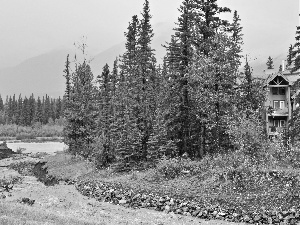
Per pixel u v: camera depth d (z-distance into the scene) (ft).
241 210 90.84
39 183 137.08
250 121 122.83
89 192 117.80
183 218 88.33
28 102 605.73
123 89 177.99
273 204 91.86
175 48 142.20
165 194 105.81
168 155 139.74
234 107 138.82
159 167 125.18
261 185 100.73
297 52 128.67
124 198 106.93
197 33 140.67
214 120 132.57
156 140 140.97
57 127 534.78
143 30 157.48
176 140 141.69
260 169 107.76
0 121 631.56
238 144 120.26
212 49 137.18
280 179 101.55
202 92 134.82
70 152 212.02
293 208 88.38
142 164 142.92
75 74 208.13
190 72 132.87
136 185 117.50
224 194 100.32
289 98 208.03
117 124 161.48
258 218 85.56
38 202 93.61
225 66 130.41
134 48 184.24
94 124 198.80
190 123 143.84
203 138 139.03
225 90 134.41
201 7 142.00
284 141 129.70
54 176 153.38
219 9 141.69
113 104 183.32
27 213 65.21
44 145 378.94
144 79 156.04
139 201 103.30
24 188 121.60
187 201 98.78
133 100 152.56
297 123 129.39
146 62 154.40
